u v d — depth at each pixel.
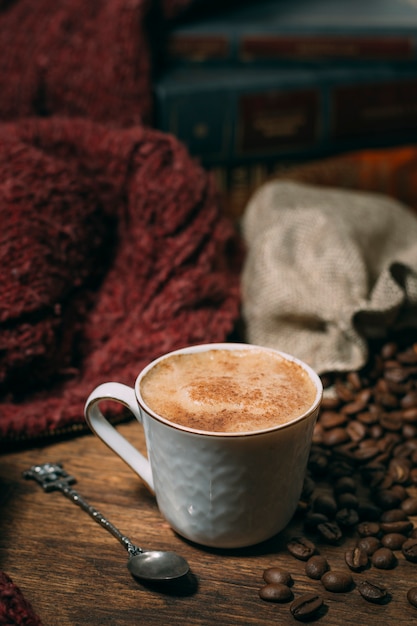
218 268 0.51
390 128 0.68
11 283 0.44
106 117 0.62
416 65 0.67
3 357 0.44
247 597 0.34
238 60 0.67
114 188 0.50
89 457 0.43
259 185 0.67
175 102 0.61
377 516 0.38
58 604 0.34
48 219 0.47
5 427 0.43
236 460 0.33
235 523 0.35
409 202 0.71
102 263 0.50
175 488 0.35
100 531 0.38
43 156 0.48
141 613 0.33
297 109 0.65
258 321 0.51
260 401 0.35
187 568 0.35
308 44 0.67
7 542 0.37
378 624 0.33
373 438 0.44
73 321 0.48
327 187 0.69
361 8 0.71
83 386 0.46
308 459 0.39
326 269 0.51
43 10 0.62
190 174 0.50
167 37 0.67
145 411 0.34
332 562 0.36
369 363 0.49
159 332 0.48
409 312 0.50
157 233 0.49
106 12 0.61
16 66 0.62
